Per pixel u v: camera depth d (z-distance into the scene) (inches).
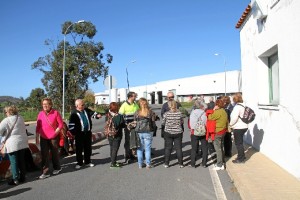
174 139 364.8
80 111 372.8
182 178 317.4
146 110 362.3
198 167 366.0
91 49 1780.3
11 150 300.4
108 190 279.4
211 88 2571.4
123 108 397.1
